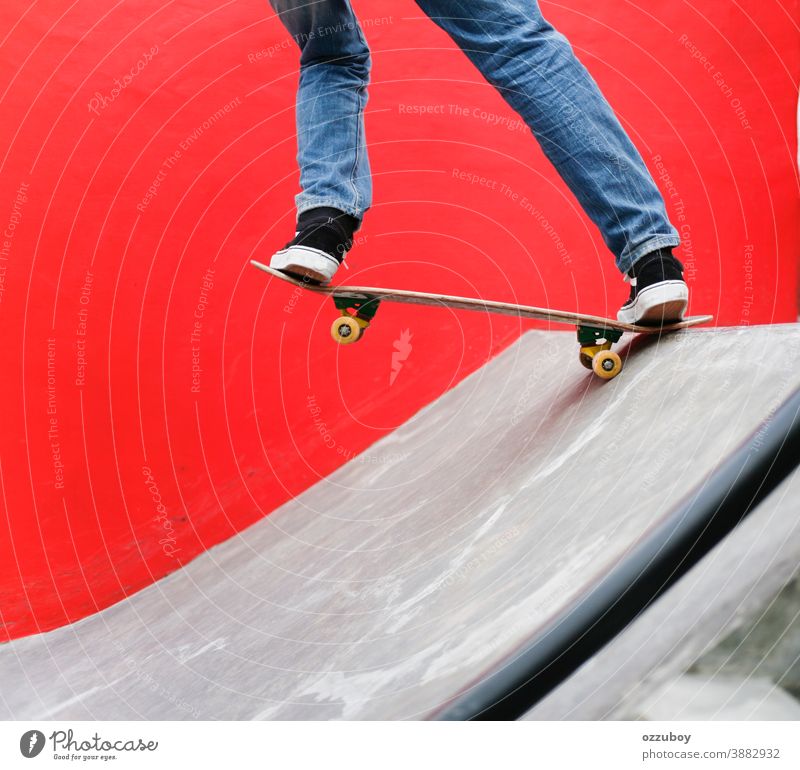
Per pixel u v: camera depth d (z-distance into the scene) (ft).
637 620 3.22
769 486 3.37
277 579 6.80
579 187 5.48
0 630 9.70
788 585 3.14
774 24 13.37
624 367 5.70
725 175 13.38
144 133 12.53
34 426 11.41
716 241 13.24
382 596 4.84
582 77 5.40
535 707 3.05
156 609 8.41
